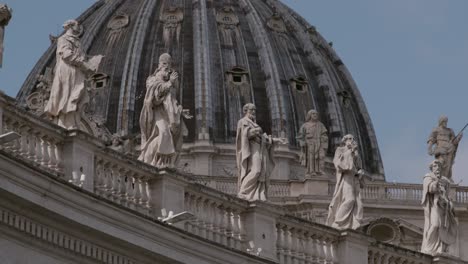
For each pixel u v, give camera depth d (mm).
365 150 162250
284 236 47750
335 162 50281
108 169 42969
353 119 163250
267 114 156750
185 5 164625
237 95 156625
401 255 51188
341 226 49750
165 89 45062
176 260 42531
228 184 110625
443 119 89438
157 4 165000
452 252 54906
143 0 165500
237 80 158125
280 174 141125
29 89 151000
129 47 158875
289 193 112750
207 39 160500
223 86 157000
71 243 40219
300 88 160250
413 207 108938
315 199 109438
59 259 40031
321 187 112625
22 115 40469
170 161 45062
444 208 52938
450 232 53125
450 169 89750
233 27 163500
